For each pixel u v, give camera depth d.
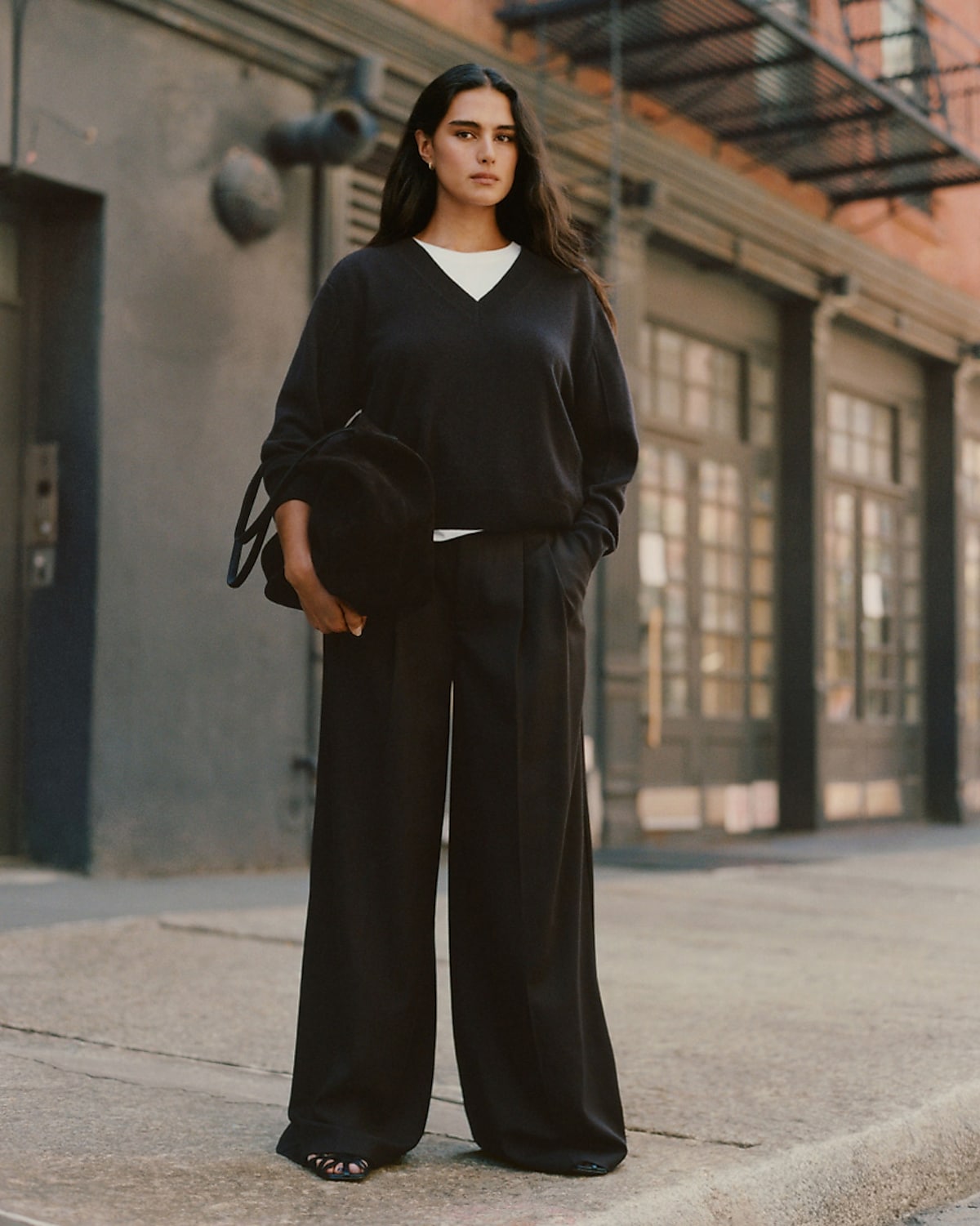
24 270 6.36
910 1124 2.78
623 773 9.27
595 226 9.12
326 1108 2.33
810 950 5.05
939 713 13.33
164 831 6.47
